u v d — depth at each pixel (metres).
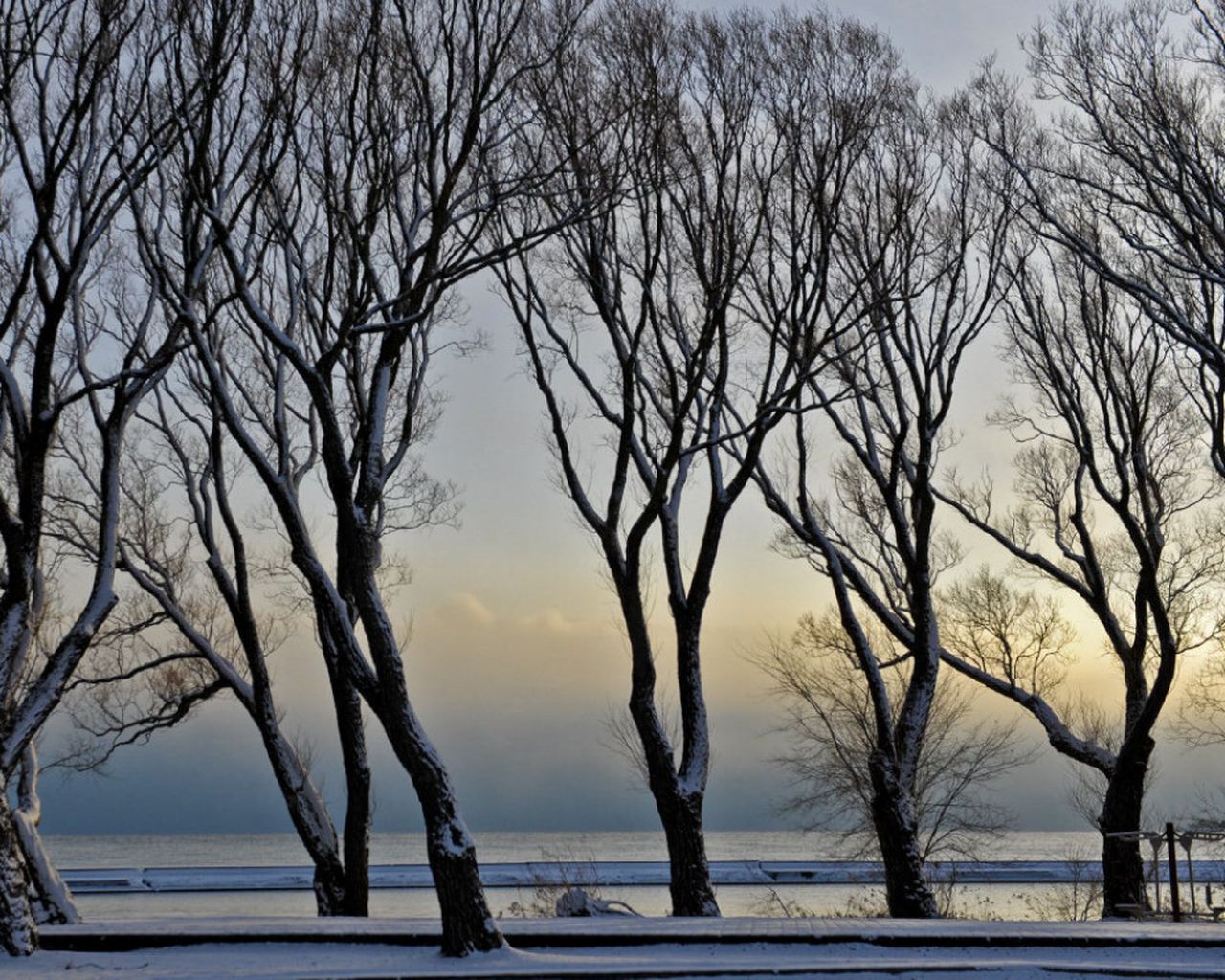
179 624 25.75
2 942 16.75
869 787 31.78
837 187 23.34
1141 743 25.88
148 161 19.94
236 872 64.75
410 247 21.80
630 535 22.75
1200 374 26.02
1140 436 27.31
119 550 25.89
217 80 18.20
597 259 24.11
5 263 23.20
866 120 23.78
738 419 26.06
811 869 58.84
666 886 50.09
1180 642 29.25
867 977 15.32
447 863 16.81
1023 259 27.72
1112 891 25.67
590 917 21.83
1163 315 27.00
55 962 16.38
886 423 27.89
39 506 18.98
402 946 17.52
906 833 24.11
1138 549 25.62
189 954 17.05
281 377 23.86
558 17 21.55
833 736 32.50
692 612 23.73
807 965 15.65
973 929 17.95
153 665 26.91
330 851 24.23
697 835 22.48
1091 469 26.58
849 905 30.91
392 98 20.23
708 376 25.11
